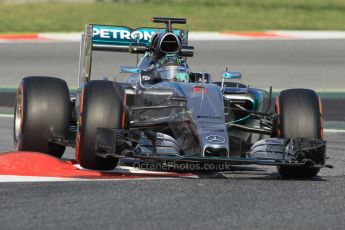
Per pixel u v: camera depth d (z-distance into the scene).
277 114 27.95
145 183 25.42
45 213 21.14
